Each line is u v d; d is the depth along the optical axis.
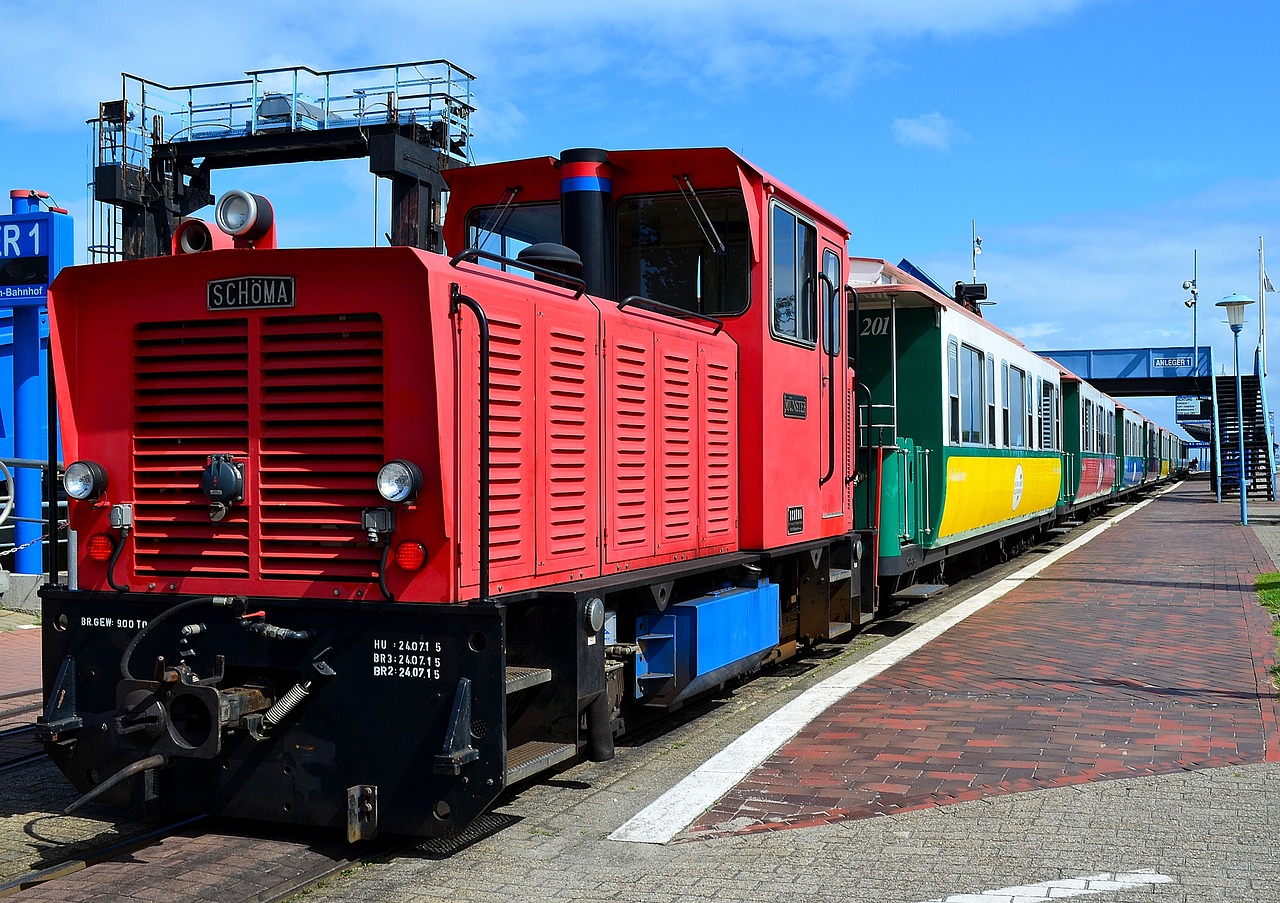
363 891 4.63
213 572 5.25
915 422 12.52
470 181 7.68
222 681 5.23
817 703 7.83
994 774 6.07
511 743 5.52
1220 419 49.84
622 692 6.39
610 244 7.40
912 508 11.88
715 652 6.93
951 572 16.91
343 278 5.07
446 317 4.99
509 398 5.45
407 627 4.90
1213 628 11.01
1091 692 8.14
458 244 7.71
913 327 12.50
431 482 4.94
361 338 5.07
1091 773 6.06
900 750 6.60
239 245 5.50
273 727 5.07
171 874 4.77
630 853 5.00
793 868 4.77
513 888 4.62
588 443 6.11
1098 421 29.20
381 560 4.93
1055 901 4.34
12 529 14.09
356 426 5.08
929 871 4.69
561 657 5.41
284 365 5.14
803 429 8.40
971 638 10.64
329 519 5.09
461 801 4.79
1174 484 65.12
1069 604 12.91
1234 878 4.55
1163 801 5.56
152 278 5.37
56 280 5.42
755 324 7.64
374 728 4.94
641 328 6.62
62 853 5.11
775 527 7.85
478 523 5.12
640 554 6.58
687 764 6.50
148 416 5.38
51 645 5.48
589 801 5.79
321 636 5.04
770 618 7.88
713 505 7.40
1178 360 51.59
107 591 5.38
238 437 5.23
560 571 5.85
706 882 4.63
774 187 7.71
